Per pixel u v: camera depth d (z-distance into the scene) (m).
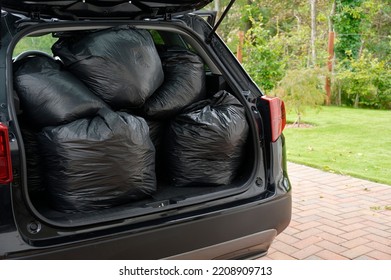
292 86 8.41
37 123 2.23
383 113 10.59
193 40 2.73
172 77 2.69
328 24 14.16
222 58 2.78
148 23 2.53
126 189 2.20
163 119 2.66
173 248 2.17
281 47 10.80
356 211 4.21
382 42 15.07
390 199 4.55
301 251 3.41
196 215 2.24
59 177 2.10
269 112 2.61
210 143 2.49
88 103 2.24
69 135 2.08
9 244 1.82
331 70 11.72
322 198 4.60
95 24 2.39
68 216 2.06
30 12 2.27
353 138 7.64
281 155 2.67
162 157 2.70
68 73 2.35
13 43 2.10
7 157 1.84
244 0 18.48
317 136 7.83
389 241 3.56
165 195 2.41
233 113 2.56
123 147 2.15
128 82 2.34
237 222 2.38
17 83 2.20
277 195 2.56
